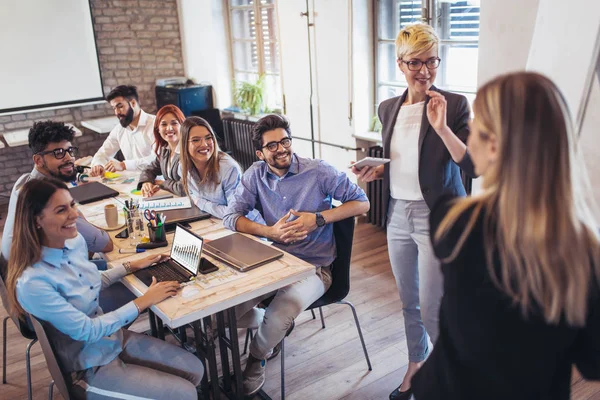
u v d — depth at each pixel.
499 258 0.97
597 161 2.41
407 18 4.07
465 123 2.08
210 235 2.58
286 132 2.42
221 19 6.02
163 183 3.45
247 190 2.61
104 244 2.41
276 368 2.74
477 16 3.58
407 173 2.18
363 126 4.54
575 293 0.92
